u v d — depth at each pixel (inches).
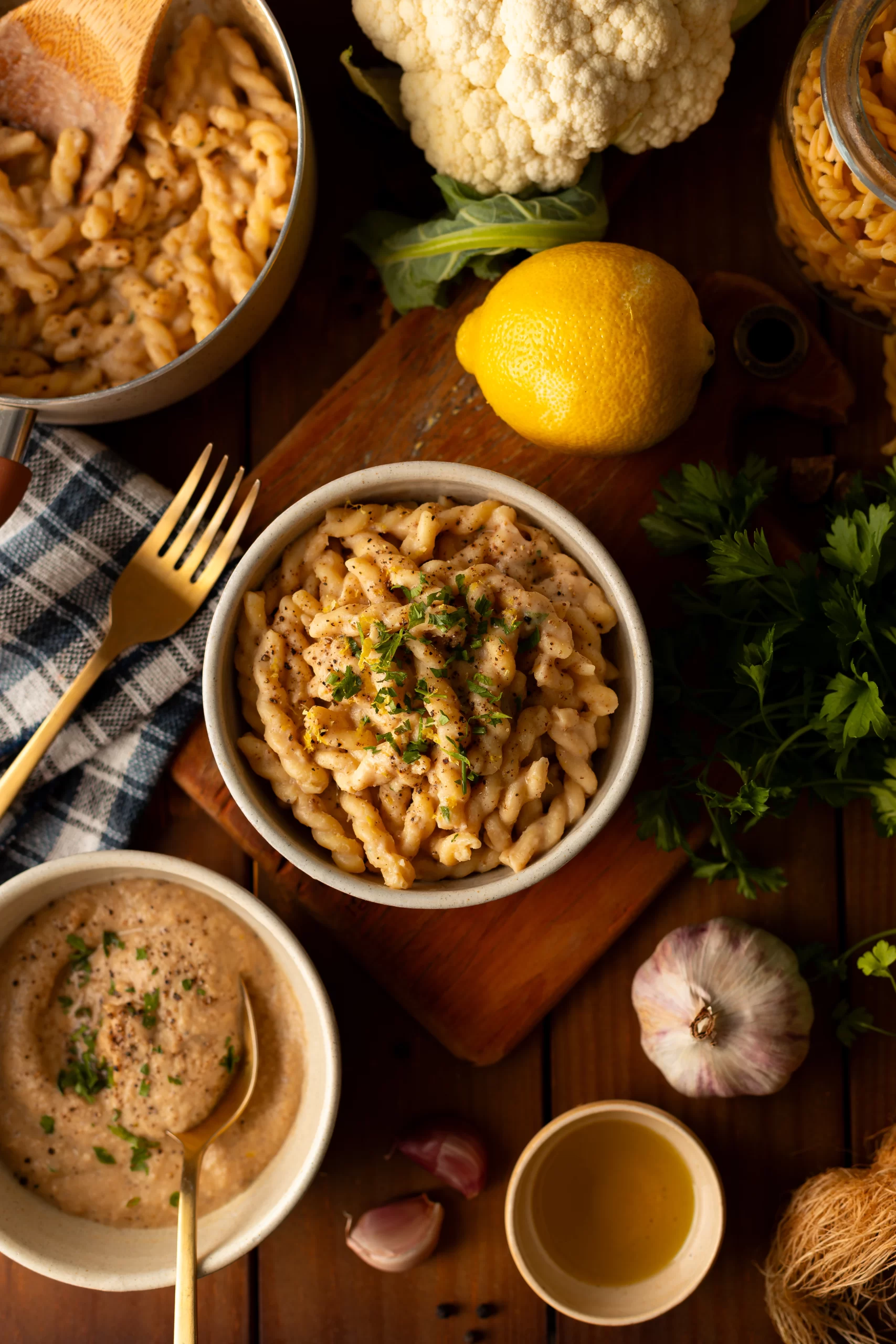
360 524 27.5
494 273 29.5
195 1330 26.7
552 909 29.5
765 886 28.5
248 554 27.0
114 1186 28.3
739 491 28.2
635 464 29.7
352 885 26.4
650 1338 30.0
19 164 29.3
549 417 27.6
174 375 28.0
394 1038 30.3
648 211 30.5
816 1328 29.4
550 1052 30.2
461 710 26.6
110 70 28.2
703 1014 28.5
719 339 29.8
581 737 27.2
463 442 29.7
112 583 29.6
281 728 26.8
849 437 30.5
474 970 29.4
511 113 28.0
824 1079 30.2
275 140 28.9
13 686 29.5
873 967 28.4
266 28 28.5
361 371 29.8
